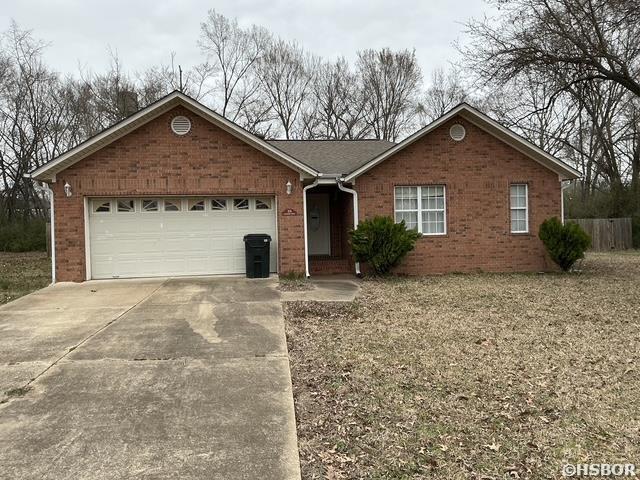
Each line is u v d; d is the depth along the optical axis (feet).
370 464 11.32
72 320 25.67
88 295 32.96
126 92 103.60
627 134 77.05
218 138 40.37
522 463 11.46
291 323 25.08
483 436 12.75
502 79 43.73
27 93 94.12
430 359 19.11
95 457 11.26
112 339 21.72
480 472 11.06
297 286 36.58
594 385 16.25
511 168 45.01
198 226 41.29
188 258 41.19
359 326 24.50
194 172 40.04
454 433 12.91
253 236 40.32
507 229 45.06
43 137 96.27
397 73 118.11
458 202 44.55
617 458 11.68
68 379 16.55
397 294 33.42
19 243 87.81
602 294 32.96
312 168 43.45
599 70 40.55
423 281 39.68
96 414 13.66
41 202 101.96
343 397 15.28
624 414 14.03
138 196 39.91
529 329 23.72
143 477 10.41
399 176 44.01
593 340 21.66
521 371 17.70
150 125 39.47
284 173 41.32
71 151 37.45
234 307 28.73
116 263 40.06
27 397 14.97
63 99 98.53
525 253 45.39
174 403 14.44
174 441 12.05
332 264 46.52
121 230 40.16
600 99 66.23
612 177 82.02
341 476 10.79
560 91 42.83
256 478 10.42
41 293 33.78
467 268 44.70
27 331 23.35
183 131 39.86
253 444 11.93
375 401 14.98
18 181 95.40
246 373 17.15
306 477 10.71
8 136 94.17
